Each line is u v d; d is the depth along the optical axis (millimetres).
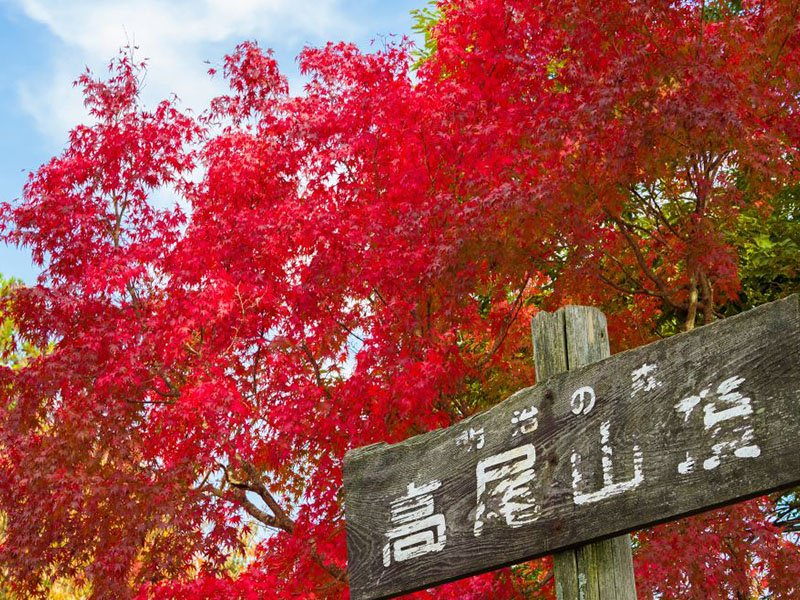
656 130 8328
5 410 10383
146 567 9547
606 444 2938
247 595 8547
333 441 9289
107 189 11352
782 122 8914
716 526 7973
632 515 2805
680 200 11031
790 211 13164
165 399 10742
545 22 9711
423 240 9547
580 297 10102
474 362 10523
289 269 10445
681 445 2746
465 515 3260
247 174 10570
